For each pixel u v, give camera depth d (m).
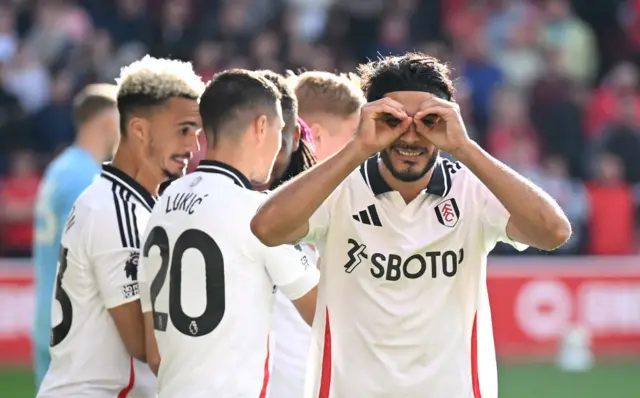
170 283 14.32
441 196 13.38
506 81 51.91
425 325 13.30
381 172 13.44
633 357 38.81
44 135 46.78
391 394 13.30
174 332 14.23
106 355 15.54
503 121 49.62
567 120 50.12
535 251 42.62
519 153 47.38
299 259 14.25
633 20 57.44
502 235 13.38
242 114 14.27
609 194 43.75
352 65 51.31
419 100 12.97
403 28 52.84
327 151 17.94
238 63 48.59
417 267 13.30
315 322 13.74
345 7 52.75
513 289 38.88
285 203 12.75
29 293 37.12
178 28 51.34
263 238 13.04
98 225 15.40
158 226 14.60
